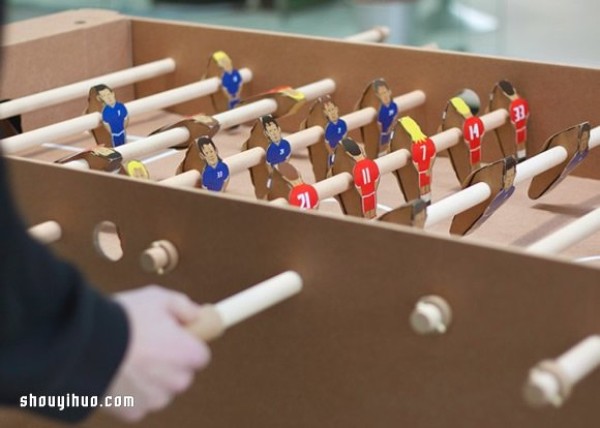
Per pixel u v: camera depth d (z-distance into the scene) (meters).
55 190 1.46
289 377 1.35
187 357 1.06
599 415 1.14
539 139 1.95
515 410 1.19
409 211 1.37
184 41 2.27
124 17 2.34
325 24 3.85
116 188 1.41
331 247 1.26
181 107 2.31
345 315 1.28
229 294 1.36
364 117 1.95
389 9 3.64
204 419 1.43
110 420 1.51
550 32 3.92
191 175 1.64
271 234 1.30
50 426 1.56
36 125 2.20
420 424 1.26
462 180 1.89
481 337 1.19
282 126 2.18
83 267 1.47
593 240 1.67
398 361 1.25
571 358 1.07
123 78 2.17
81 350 0.99
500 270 1.16
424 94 2.03
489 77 1.97
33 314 0.98
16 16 3.30
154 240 1.40
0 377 0.97
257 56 2.19
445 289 1.20
